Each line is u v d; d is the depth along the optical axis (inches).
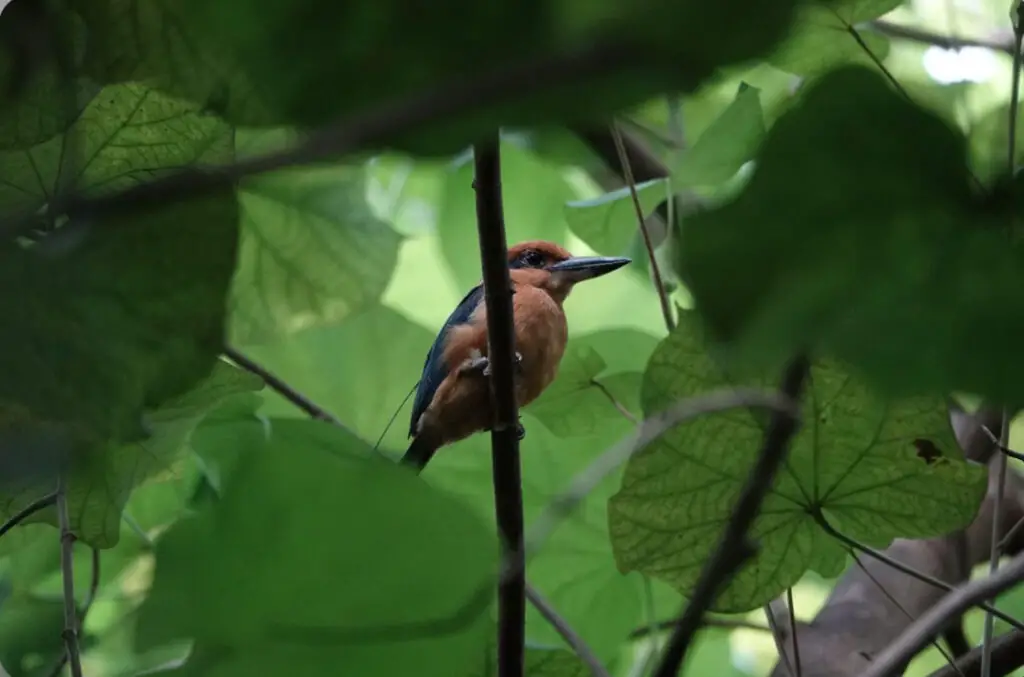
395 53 50.9
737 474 206.2
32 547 272.7
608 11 46.3
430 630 97.9
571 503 181.0
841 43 190.4
